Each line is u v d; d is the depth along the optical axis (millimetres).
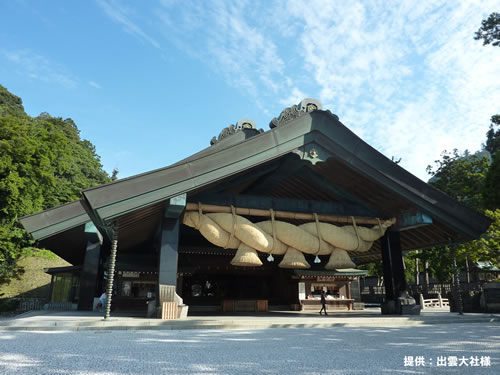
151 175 11383
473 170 37062
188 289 21312
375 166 13836
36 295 30516
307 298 22156
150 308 11844
